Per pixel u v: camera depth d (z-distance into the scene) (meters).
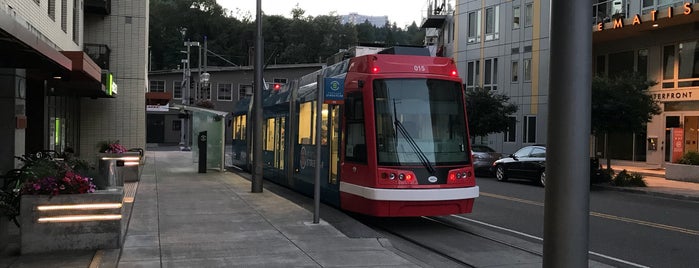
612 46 29.00
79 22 19.72
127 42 25.27
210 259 6.93
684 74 25.08
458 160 9.91
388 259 7.09
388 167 9.45
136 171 16.23
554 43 2.82
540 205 13.64
